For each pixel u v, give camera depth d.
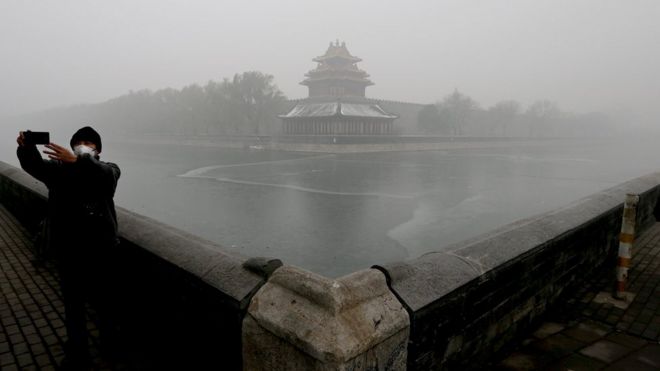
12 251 6.59
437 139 84.69
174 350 3.09
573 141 126.00
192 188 29.27
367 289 2.09
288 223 18.62
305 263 13.19
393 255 14.01
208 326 2.61
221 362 2.52
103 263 3.08
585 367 3.20
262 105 82.81
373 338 1.91
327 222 18.86
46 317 4.32
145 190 28.28
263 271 2.37
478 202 24.11
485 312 2.98
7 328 4.09
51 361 3.50
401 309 2.16
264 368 2.12
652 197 7.77
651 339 3.67
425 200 24.73
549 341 3.60
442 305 2.46
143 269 3.44
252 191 27.91
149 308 3.42
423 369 2.39
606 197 5.88
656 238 7.03
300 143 71.75
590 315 4.13
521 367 3.17
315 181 33.28
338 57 92.75
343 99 82.75
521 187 30.38
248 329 2.19
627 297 4.57
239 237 16.30
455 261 2.84
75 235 2.87
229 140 83.62
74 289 3.00
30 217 7.57
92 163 2.78
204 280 2.59
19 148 2.67
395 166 46.94
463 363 2.82
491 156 67.31
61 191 2.87
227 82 86.75
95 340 3.74
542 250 3.73
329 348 1.75
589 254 4.98
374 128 81.38
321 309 1.92
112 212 3.04
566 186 31.03
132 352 3.53
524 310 3.58
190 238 3.29
